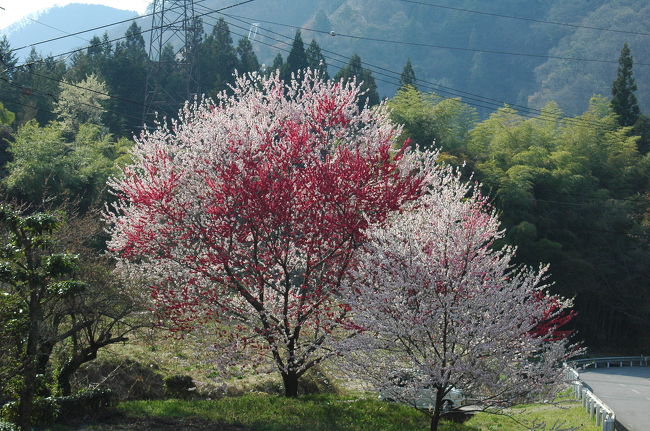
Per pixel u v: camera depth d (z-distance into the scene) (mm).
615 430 19609
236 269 17328
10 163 38219
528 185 52344
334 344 13484
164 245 17375
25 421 11633
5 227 12258
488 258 13594
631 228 56781
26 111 62688
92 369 18453
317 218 16797
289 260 17969
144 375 19594
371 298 12984
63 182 37031
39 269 12570
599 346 54406
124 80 81875
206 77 88250
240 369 17578
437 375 12281
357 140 18656
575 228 56531
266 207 16422
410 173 17859
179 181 17422
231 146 17391
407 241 13570
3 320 11406
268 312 17125
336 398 17984
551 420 20203
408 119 62531
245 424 14180
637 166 65750
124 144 58000
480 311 12789
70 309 14148
